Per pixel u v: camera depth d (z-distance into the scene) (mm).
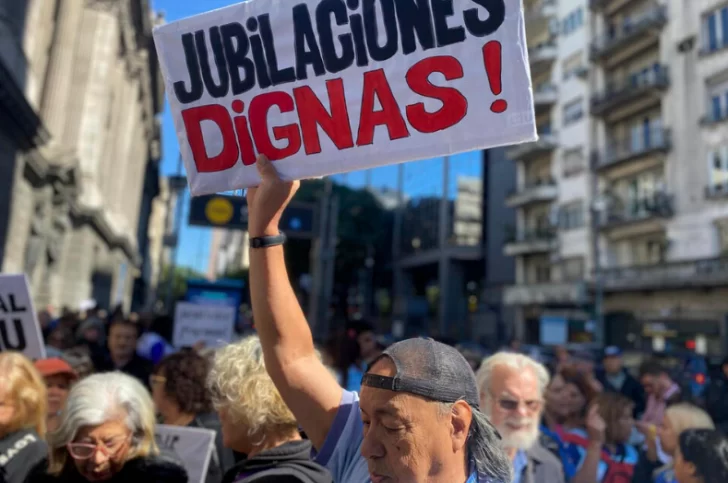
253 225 1884
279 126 1925
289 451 1990
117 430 2279
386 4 1818
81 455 2236
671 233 23828
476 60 1735
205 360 3287
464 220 45281
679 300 23594
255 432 2051
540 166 32531
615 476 3441
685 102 23516
